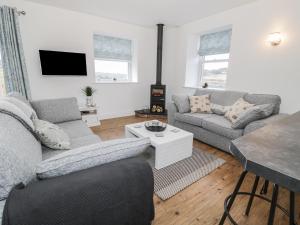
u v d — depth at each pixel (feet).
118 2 10.22
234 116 8.44
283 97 9.48
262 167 2.10
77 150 2.76
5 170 2.36
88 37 12.34
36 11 10.31
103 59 13.98
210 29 12.58
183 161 7.39
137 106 15.96
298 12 8.54
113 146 2.92
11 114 4.22
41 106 7.82
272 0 9.30
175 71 15.80
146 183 2.96
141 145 3.15
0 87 10.14
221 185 5.95
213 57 13.87
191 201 5.21
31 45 10.49
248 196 5.35
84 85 12.80
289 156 2.33
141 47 14.98
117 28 13.43
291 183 1.87
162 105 15.08
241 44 10.89
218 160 7.55
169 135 7.32
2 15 9.11
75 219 2.32
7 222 1.95
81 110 11.21
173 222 4.48
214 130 8.45
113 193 2.58
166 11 11.55
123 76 15.40
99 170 2.62
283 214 4.71
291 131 3.34
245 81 10.98
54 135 5.17
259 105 7.87
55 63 11.10
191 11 11.53
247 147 2.61
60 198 2.18
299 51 8.70
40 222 2.08
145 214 3.13
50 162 2.46
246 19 10.48
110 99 14.29
